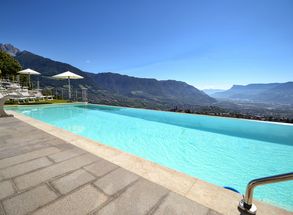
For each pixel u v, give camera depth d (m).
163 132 5.86
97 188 1.44
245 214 0.99
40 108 10.07
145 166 1.86
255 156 3.89
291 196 2.30
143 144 4.71
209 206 1.22
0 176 1.62
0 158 2.05
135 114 9.02
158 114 8.84
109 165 1.88
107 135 5.46
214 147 4.48
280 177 0.79
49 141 2.72
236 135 5.40
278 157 3.87
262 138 5.07
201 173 3.13
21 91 11.75
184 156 3.91
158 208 1.20
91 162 1.95
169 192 1.39
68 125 6.54
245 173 3.10
